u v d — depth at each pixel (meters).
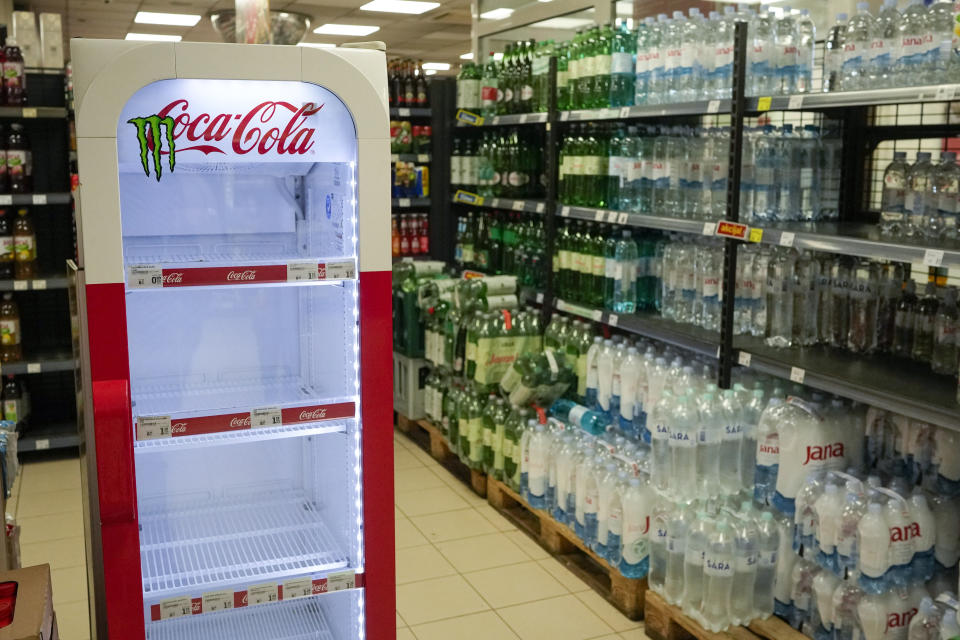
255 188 2.61
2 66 5.41
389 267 2.30
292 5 12.38
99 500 2.12
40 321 5.90
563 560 4.01
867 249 2.73
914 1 2.80
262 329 2.71
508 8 5.98
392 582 2.45
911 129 3.45
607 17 4.91
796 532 2.93
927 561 2.70
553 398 4.41
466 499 4.80
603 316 4.19
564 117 4.52
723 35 3.55
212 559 2.44
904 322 3.18
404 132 6.25
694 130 4.15
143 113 2.08
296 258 2.50
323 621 2.76
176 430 2.18
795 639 2.94
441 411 5.27
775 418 3.06
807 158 3.56
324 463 2.69
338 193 2.39
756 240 3.15
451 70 20.44
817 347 3.37
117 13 12.54
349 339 2.39
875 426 3.06
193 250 2.57
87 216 2.03
